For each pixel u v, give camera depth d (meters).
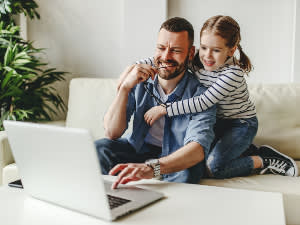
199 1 2.25
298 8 2.05
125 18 2.29
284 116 1.77
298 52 2.08
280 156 1.61
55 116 2.52
